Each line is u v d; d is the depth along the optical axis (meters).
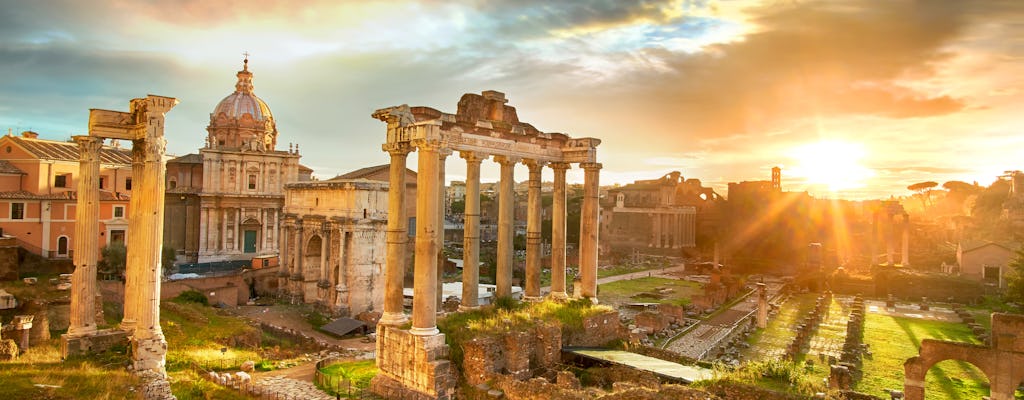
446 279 101.12
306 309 73.56
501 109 39.19
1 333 37.16
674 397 25.06
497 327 33.78
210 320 56.72
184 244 96.19
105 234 78.06
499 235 40.06
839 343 61.06
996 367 35.78
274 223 99.31
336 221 72.06
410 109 34.03
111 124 34.69
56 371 30.19
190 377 35.72
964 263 103.06
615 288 104.81
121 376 30.83
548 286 96.94
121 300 59.09
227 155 95.50
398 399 31.53
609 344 39.34
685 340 63.09
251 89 110.56
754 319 73.75
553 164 43.59
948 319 75.31
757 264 140.50
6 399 25.39
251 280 82.44
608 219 176.12
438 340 31.38
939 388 42.34
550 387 27.92
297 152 102.19
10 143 75.62
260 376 39.94
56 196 73.81
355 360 43.94
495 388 29.73
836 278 104.44
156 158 33.50
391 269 33.66
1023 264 77.81
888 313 80.31
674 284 111.69
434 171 31.78
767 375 28.95
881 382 44.91
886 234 145.00
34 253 71.56
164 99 33.81
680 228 168.62
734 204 172.25
